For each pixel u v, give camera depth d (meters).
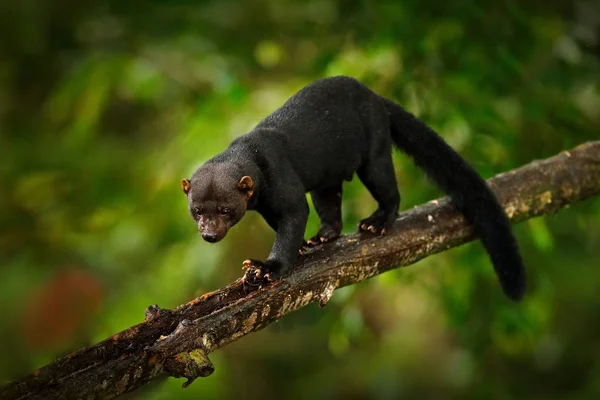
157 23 15.17
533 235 11.55
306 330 18.34
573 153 9.70
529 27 13.03
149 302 13.78
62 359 6.49
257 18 15.11
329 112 8.70
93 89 14.02
